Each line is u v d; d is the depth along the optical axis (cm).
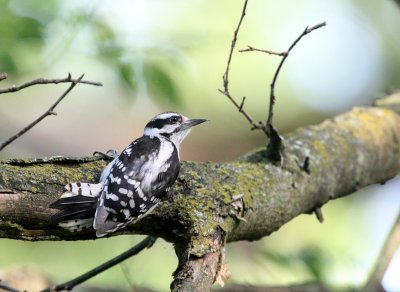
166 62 1132
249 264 1519
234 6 1669
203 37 1167
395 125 1283
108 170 857
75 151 1759
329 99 1816
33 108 1722
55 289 977
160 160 876
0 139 1675
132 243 1315
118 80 1099
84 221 814
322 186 1095
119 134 1811
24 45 1117
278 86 1784
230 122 1791
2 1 1119
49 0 1141
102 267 995
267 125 996
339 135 1188
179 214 884
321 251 1231
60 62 1128
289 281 1447
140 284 1227
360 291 1112
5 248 1425
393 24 1831
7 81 1253
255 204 956
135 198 831
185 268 830
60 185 823
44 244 1430
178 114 1093
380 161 1234
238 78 1728
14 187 792
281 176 1023
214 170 963
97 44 1117
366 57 1830
